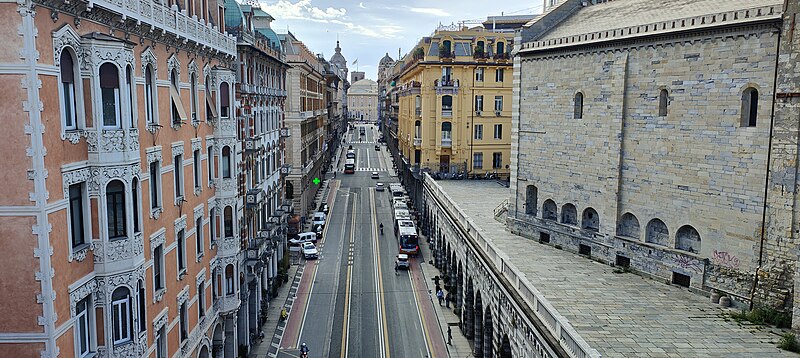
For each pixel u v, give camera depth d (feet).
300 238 224.33
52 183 58.85
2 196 56.80
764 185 90.38
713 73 97.09
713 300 97.60
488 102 265.75
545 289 104.42
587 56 122.11
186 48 95.55
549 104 134.31
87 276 66.23
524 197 145.38
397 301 169.07
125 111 68.64
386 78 626.64
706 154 99.30
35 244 57.77
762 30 89.25
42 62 56.80
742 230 94.07
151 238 79.36
